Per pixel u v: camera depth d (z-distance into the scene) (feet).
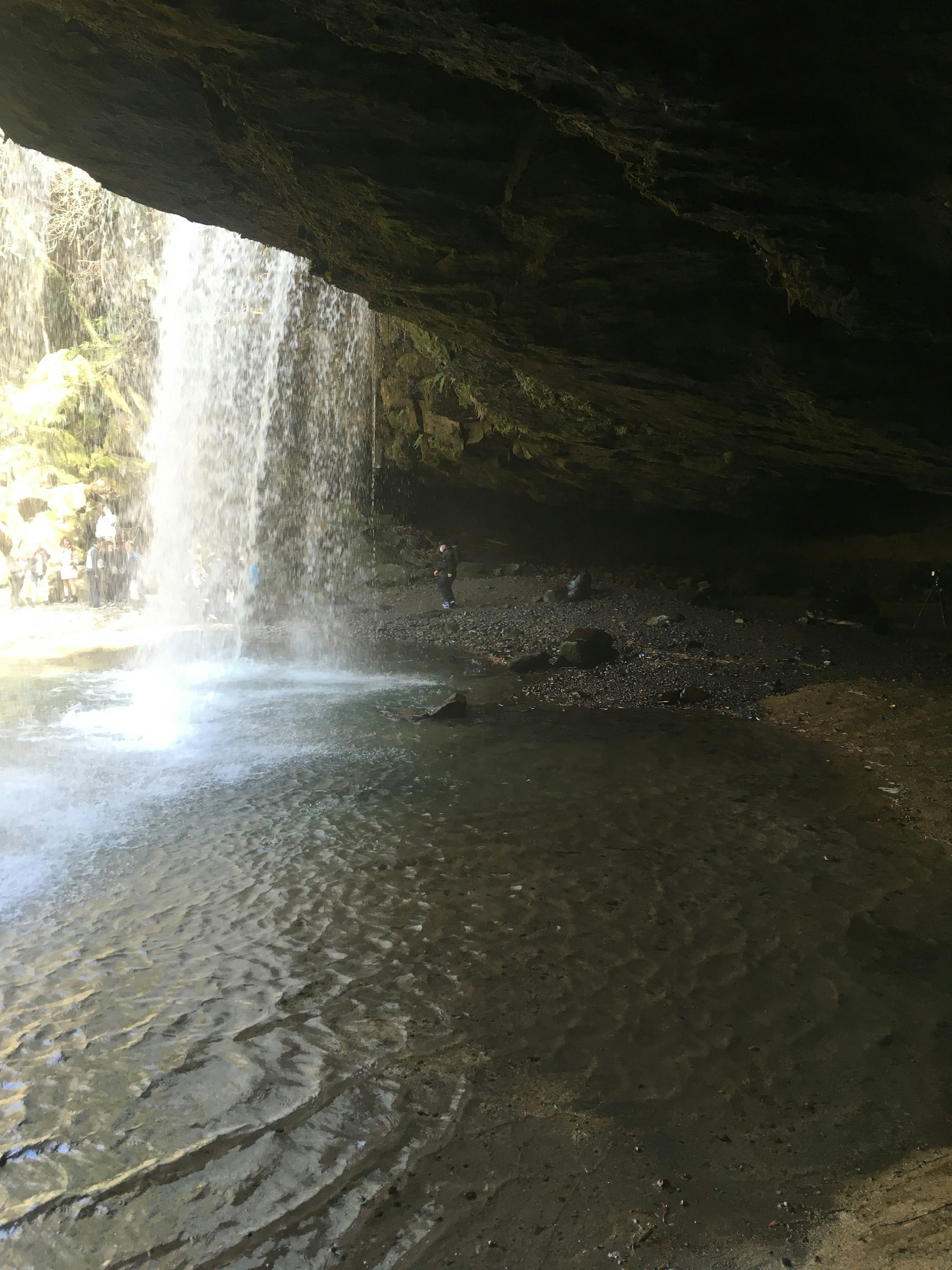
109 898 23.40
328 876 24.73
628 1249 11.90
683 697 45.03
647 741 38.19
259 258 82.69
